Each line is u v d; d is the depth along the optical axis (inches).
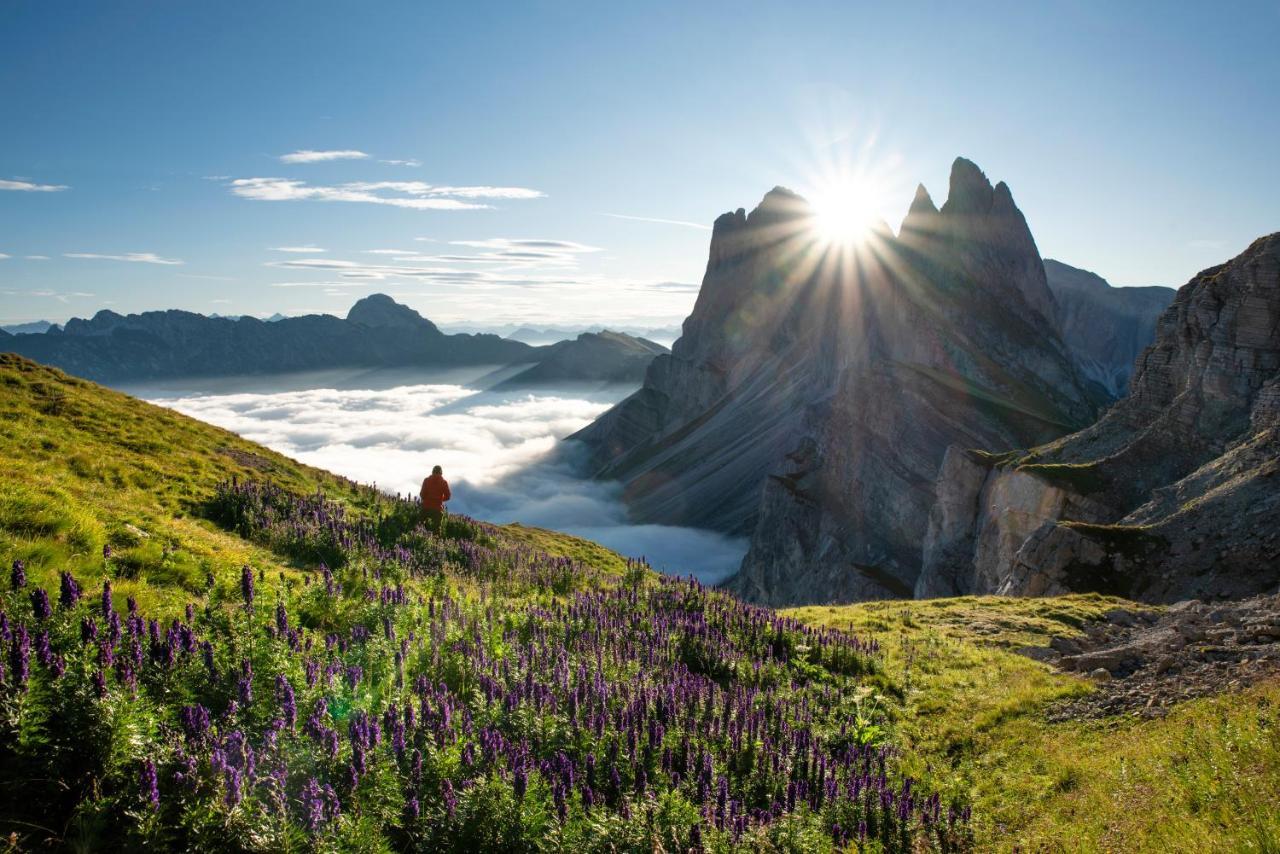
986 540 2881.4
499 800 305.3
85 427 985.5
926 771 509.0
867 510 4771.2
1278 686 479.5
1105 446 2974.9
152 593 462.3
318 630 490.9
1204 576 1608.0
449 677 459.8
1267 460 1819.6
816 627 922.7
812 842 346.9
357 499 1190.3
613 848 303.6
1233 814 314.3
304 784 283.9
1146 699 580.1
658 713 463.8
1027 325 7485.2
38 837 235.6
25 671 258.5
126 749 259.6
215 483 932.6
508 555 1055.6
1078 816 383.9
